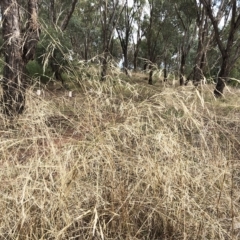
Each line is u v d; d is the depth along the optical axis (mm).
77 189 1644
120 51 25344
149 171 1658
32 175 1625
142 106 1910
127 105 1864
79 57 2305
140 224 1751
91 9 21672
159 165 1728
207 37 12602
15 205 1558
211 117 2023
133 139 1941
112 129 1749
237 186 1973
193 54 20625
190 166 1891
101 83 1959
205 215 1659
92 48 23906
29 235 1486
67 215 1427
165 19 19094
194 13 14961
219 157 1873
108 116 1937
